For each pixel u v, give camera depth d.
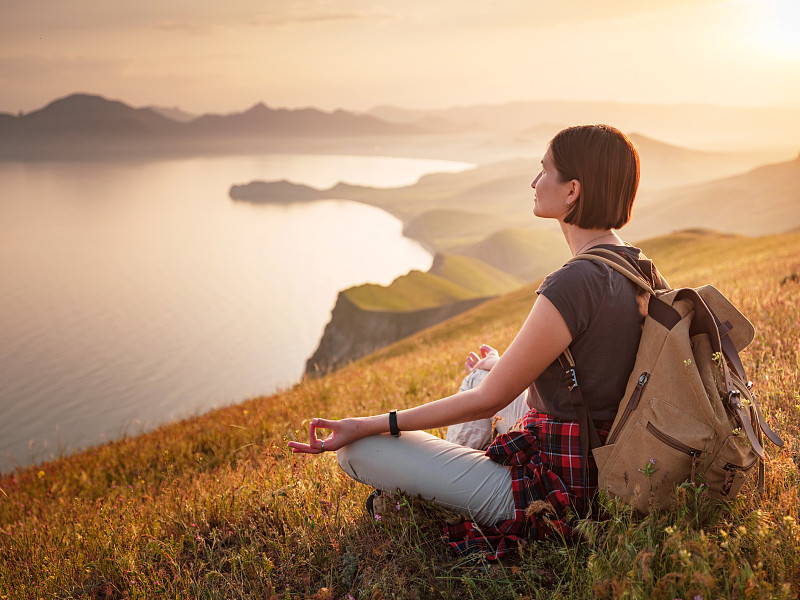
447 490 2.63
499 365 2.42
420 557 2.66
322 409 7.53
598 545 2.38
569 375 2.39
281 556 2.91
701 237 70.06
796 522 2.26
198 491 4.14
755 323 5.91
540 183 2.59
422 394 6.71
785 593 1.81
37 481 8.18
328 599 2.47
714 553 2.01
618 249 2.45
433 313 129.75
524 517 2.51
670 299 2.27
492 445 2.63
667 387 2.24
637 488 2.26
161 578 2.90
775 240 47.12
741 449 2.24
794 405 3.47
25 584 3.27
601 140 2.43
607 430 2.44
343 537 2.93
